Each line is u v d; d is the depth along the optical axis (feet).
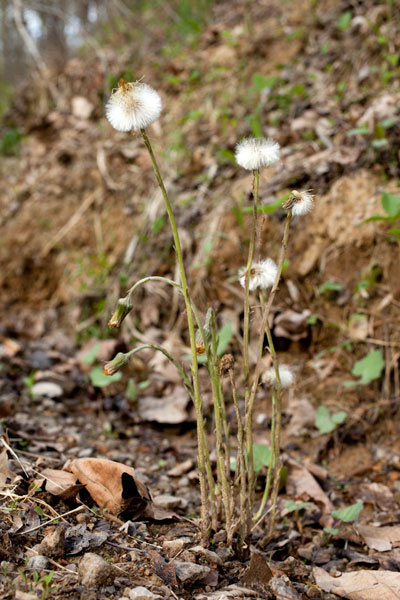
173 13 19.31
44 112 17.63
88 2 23.86
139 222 13.15
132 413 9.61
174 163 13.43
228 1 18.75
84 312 12.84
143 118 4.59
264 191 11.22
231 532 5.67
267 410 9.62
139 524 5.95
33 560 4.93
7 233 14.88
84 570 4.80
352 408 9.20
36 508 5.66
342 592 5.45
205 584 5.19
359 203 10.32
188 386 5.49
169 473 7.93
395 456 8.37
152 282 12.04
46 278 14.17
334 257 10.25
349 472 8.23
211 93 14.83
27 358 11.59
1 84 24.12
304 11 15.58
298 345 10.30
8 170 16.53
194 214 12.06
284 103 13.21
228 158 12.50
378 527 6.88
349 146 11.19
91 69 17.30
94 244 13.82
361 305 9.85
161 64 16.65
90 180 14.56
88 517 5.79
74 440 8.41
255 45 15.40
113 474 6.06
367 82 12.58
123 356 5.05
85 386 10.71
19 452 7.10
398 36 12.80
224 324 10.71
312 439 8.87
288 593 5.14
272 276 5.48
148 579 5.01
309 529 6.91
